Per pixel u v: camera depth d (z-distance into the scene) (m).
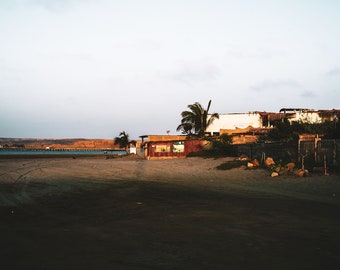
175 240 7.08
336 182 16.72
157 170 29.34
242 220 9.24
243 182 19.69
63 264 5.49
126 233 7.72
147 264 5.52
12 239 7.12
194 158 39.31
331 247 6.55
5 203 12.06
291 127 33.19
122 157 55.50
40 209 10.98
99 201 12.82
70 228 8.23
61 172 26.78
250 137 41.66
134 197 13.93
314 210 10.80
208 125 54.25
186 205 11.90
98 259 5.77
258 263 5.59
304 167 21.64
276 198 13.58
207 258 5.85
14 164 37.03
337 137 25.64
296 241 7.00
